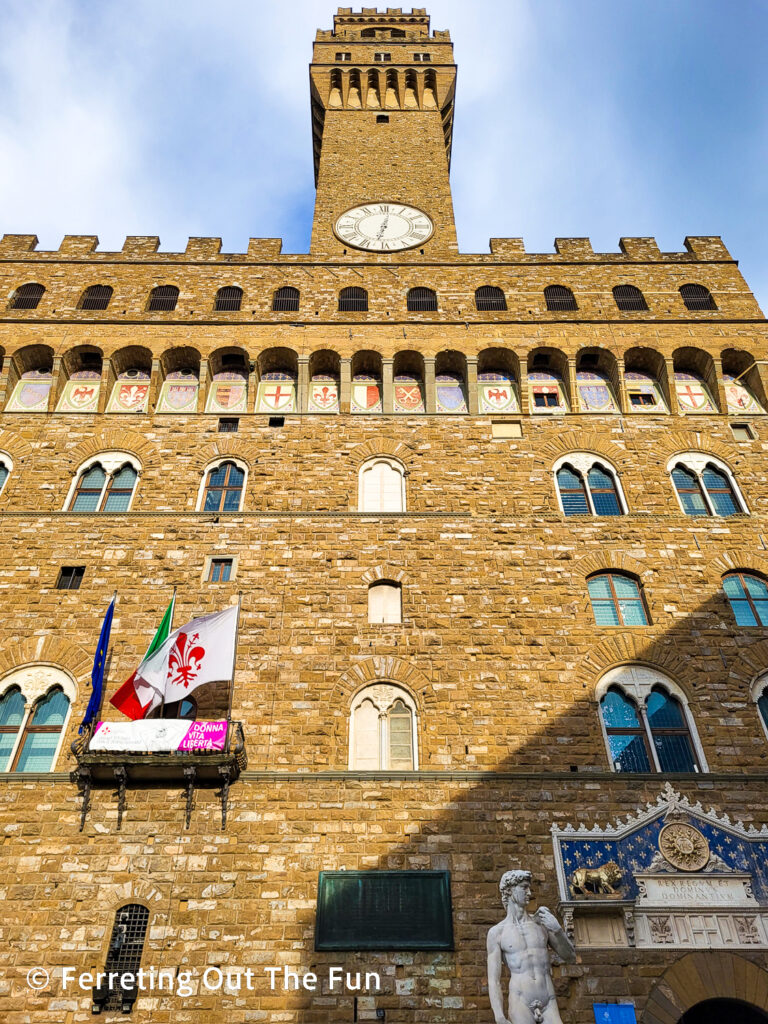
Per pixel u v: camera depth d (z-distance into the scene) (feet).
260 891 76.48
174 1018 70.28
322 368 122.93
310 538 101.86
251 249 138.92
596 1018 70.64
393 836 79.66
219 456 110.93
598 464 111.34
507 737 86.43
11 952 73.26
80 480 109.19
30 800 81.30
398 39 201.26
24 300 129.70
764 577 100.22
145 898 75.97
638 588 99.50
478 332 123.54
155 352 119.96
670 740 87.45
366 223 146.72
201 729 81.82
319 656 91.71
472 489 107.65
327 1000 71.20
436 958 73.20
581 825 80.38
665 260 137.28
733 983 72.23
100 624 94.17
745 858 78.43
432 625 94.48
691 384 121.90
